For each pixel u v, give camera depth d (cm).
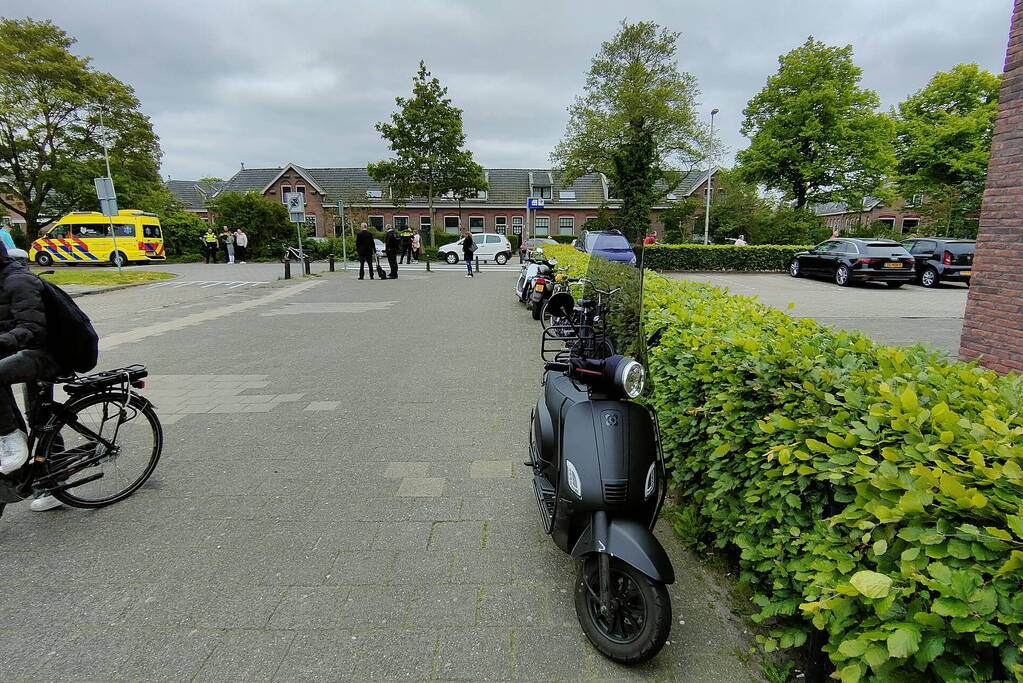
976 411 226
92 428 357
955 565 147
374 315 1161
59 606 265
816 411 236
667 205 4656
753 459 255
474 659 231
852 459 196
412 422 514
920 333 977
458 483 390
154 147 4131
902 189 3756
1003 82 557
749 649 237
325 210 4912
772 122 3528
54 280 1834
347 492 378
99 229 2703
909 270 1777
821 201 3550
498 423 511
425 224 5028
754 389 269
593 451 237
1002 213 560
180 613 260
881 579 150
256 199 3139
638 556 215
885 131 3409
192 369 712
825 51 3359
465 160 3688
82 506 353
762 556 233
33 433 334
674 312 445
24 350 313
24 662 230
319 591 275
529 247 3177
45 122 3591
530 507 357
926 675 149
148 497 371
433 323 1062
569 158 3878
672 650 237
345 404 567
